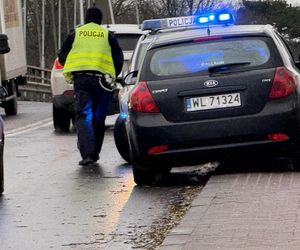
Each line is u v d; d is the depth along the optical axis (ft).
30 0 360.48
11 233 38.78
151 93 46.34
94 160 59.52
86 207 43.88
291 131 45.75
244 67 46.34
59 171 57.00
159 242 35.81
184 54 47.50
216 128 45.68
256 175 46.60
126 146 58.49
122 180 51.93
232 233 33.81
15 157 65.82
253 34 47.65
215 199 40.50
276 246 31.42
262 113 45.62
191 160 46.47
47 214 42.63
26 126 98.12
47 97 224.74
